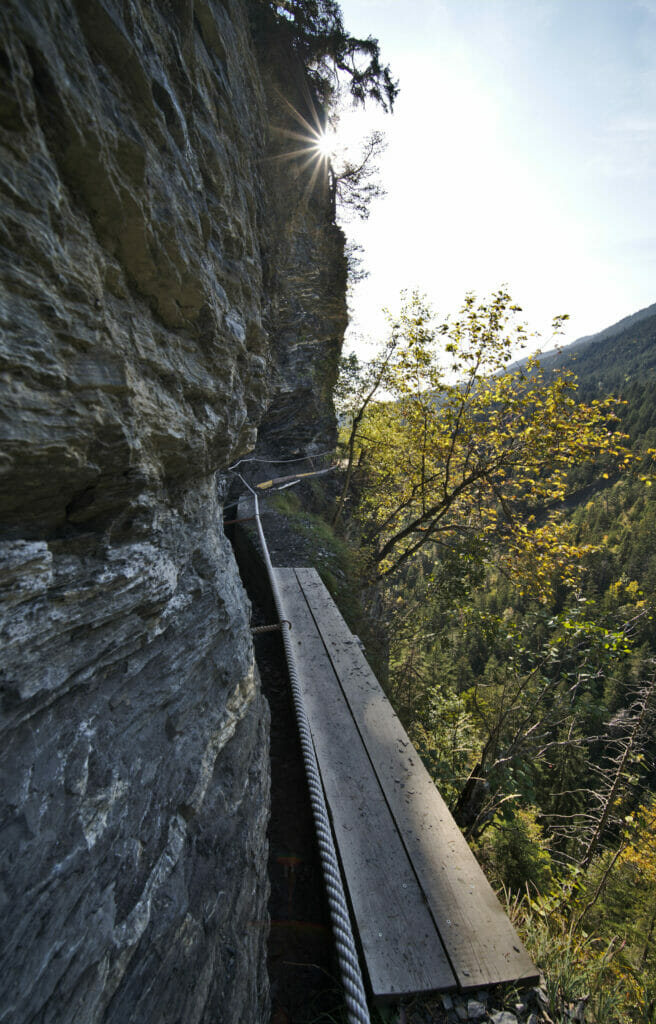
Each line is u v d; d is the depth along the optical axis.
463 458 8.88
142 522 1.55
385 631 8.90
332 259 12.38
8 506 1.06
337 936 2.13
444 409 8.34
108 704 1.39
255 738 2.55
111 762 1.30
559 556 8.06
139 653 1.60
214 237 2.27
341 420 13.82
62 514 1.25
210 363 2.07
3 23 0.89
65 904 1.00
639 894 8.38
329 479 13.91
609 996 2.41
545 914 3.73
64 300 1.12
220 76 2.70
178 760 1.65
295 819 3.10
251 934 1.86
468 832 6.58
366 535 11.55
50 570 1.10
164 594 1.66
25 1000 0.85
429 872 2.58
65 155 1.11
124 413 1.33
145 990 1.19
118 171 1.28
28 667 1.05
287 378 10.46
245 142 3.13
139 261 1.45
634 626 7.19
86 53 1.16
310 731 3.42
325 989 2.26
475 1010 2.11
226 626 2.34
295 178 8.73
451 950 2.25
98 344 1.24
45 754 1.09
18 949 0.87
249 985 1.76
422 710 8.17
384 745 3.47
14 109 0.93
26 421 0.99
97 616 1.29
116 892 1.17
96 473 1.24
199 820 1.75
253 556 6.66
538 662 7.78
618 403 6.86
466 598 8.77
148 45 1.53
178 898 1.42
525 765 6.88
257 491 9.85
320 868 2.83
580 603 7.47
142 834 1.34
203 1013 1.41
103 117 1.21
